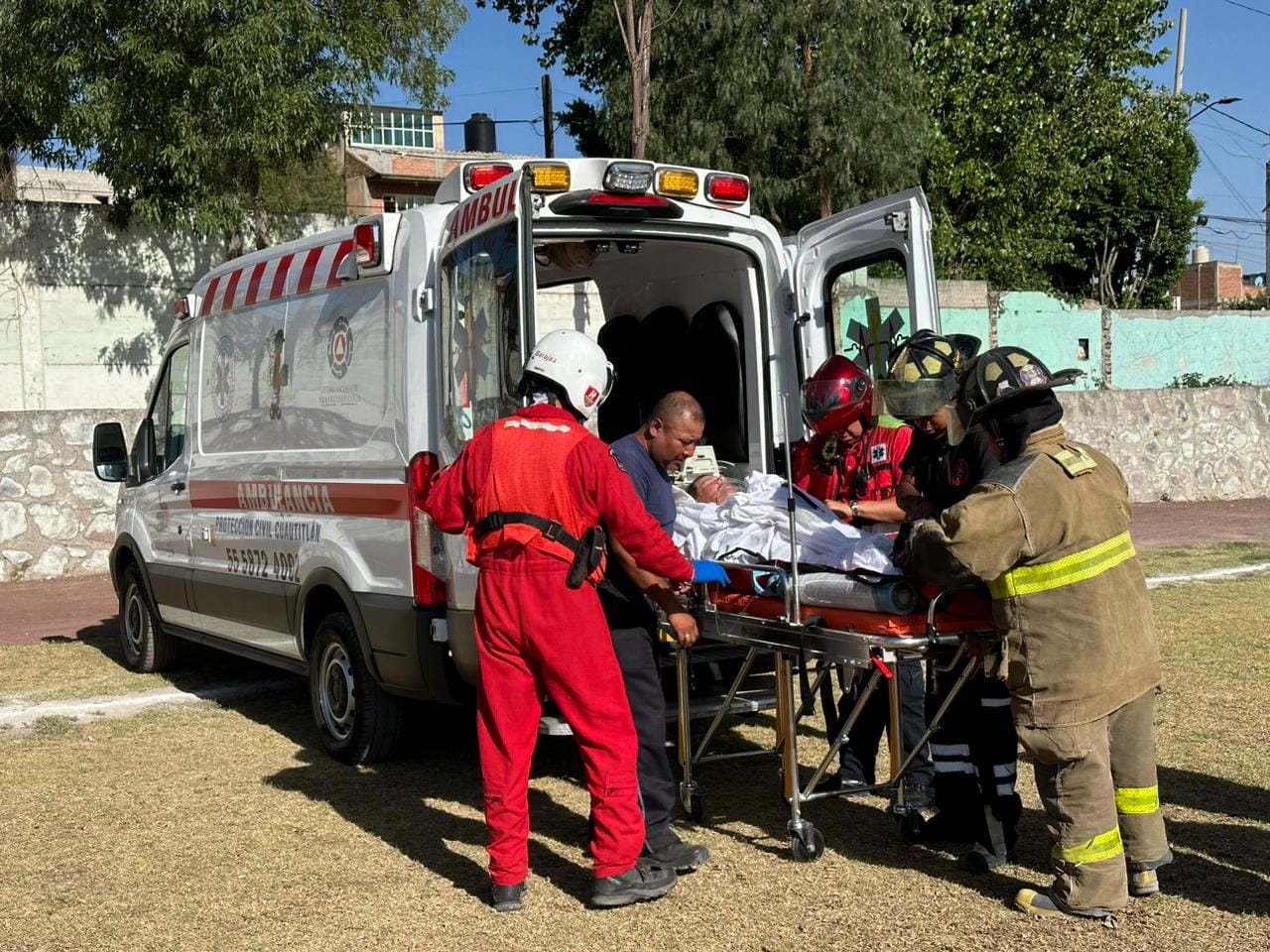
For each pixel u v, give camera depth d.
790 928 4.07
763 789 5.60
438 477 5.39
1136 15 27.66
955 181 25.62
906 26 25.28
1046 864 4.54
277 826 5.24
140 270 16.31
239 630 7.15
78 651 9.33
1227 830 4.82
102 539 13.53
